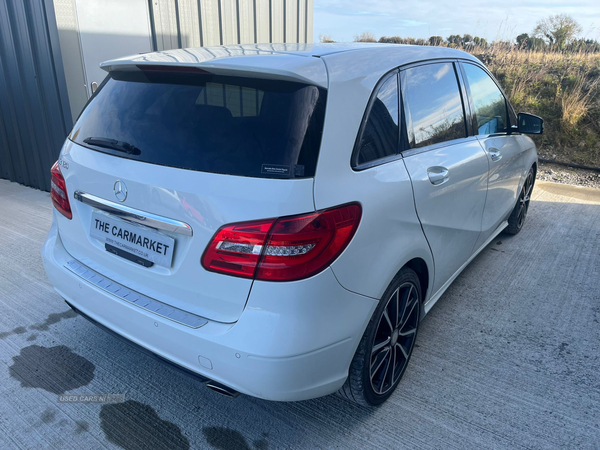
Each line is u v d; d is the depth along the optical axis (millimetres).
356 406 2211
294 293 1545
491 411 2176
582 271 3668
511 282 3471
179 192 1626
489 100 3172
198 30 6414
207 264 1609
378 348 2000
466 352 2619
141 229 1794
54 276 2176
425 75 2357
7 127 5906
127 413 2139
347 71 1825
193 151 1679
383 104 1967
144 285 1857
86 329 2771
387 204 1832
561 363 2535
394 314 2088
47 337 2682
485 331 2834
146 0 5707
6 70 5559
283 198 1517
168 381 2359
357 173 1741
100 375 2385
